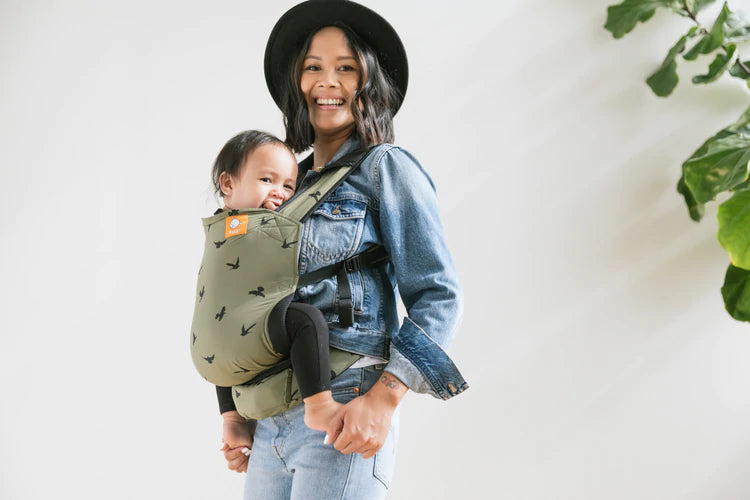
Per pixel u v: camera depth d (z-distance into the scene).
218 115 2.59
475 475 2.39
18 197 2.58
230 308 1.14
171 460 2.46
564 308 2.44
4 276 2.54
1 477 2.46
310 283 1.17
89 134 2.60
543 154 2.49
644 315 2.44
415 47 2.54
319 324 1.09
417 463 2.39
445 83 2.52
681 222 2.46
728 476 2.40
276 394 1.13
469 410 2.41
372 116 1.34
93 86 2.62
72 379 2.50
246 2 2.62
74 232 2.56
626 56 2.51
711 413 2.42
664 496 2.39
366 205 1.22
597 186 2.48
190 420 2.48
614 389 2.42
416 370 1.10
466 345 2.43
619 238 2.46
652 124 2.49
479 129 2.50
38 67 2.63
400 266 1.19
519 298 2.45
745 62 2.44
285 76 1.51
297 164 1.42
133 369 2.50
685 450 2.41
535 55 2.52
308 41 1.38
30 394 2.49
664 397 2.42
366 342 1.16
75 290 2.54
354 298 1.17
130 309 2.53
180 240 2.55
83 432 2.48
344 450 1.07
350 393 1.14
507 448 2.39
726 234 1.84
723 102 2.49
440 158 2.49
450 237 2.46
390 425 1.15
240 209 1.18
